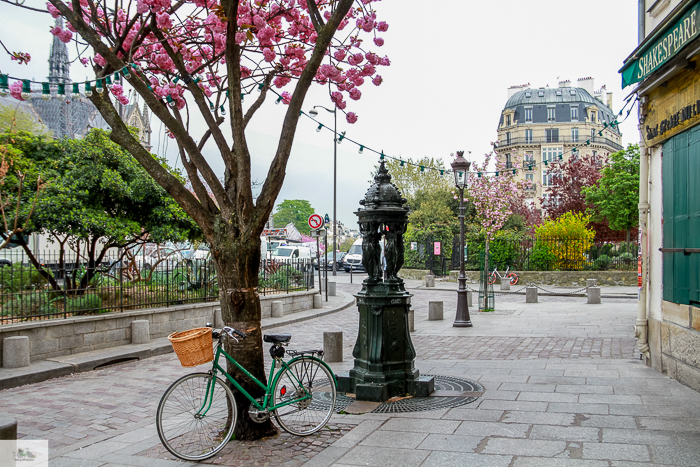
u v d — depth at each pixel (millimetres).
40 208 10633
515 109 71375
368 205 6750
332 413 5715
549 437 4734
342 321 15758
